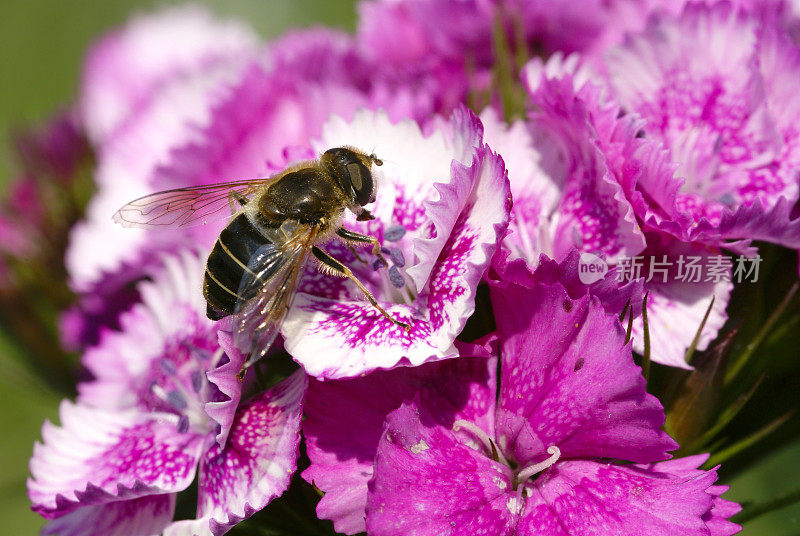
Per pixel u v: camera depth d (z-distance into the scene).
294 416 0.14
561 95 0.15
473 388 0.14
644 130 0.15
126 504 0.15
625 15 0.16
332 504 0.14
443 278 0.14
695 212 0.15
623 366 0.14
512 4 0.16
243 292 0.14
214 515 0.14
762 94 0.15
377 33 0.17
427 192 0.15
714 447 0.15
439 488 0.14
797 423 0.15
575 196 0.15
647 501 0.14
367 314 0.14
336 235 0.15
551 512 0.14
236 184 0.15
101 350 0.16
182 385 0.15
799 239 0.14
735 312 0.15
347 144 0.15
